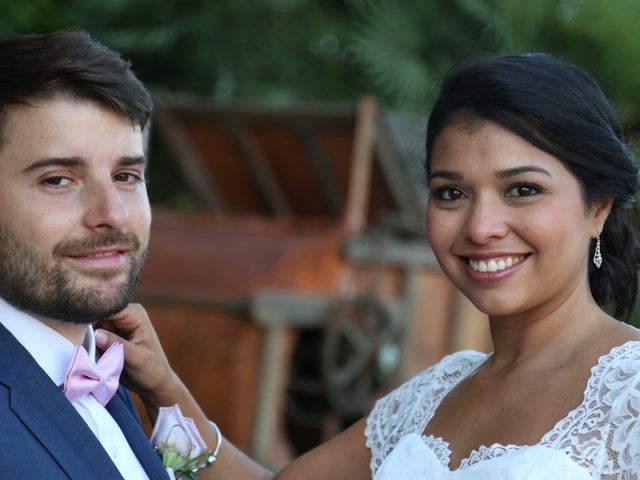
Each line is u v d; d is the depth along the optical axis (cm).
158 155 1004
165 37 975
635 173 231
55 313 206
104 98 205
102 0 973
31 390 203
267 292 553
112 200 205
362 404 599
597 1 935
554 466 205
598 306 247
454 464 231
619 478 203
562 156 221
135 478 221
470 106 225
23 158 202
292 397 673
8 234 204
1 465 192
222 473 272
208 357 563
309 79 1050
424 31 1006
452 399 249
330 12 1064
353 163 629
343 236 599
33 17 867
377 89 1046
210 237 621
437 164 232
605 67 930
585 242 229
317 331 661
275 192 699
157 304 585
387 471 238
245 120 668
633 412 204
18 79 201
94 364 217
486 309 228
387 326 598
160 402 264
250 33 1029
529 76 222
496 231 222
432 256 639
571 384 221
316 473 273
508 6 966
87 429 206
